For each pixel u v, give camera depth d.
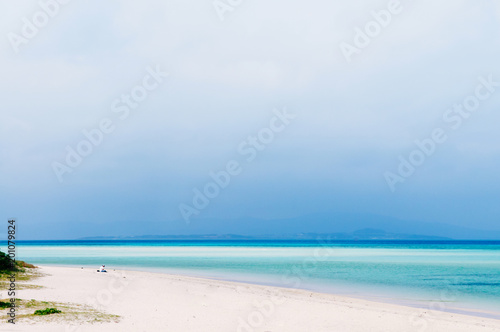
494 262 75.62
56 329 15.11
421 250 143.88
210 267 61.28
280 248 165.00
